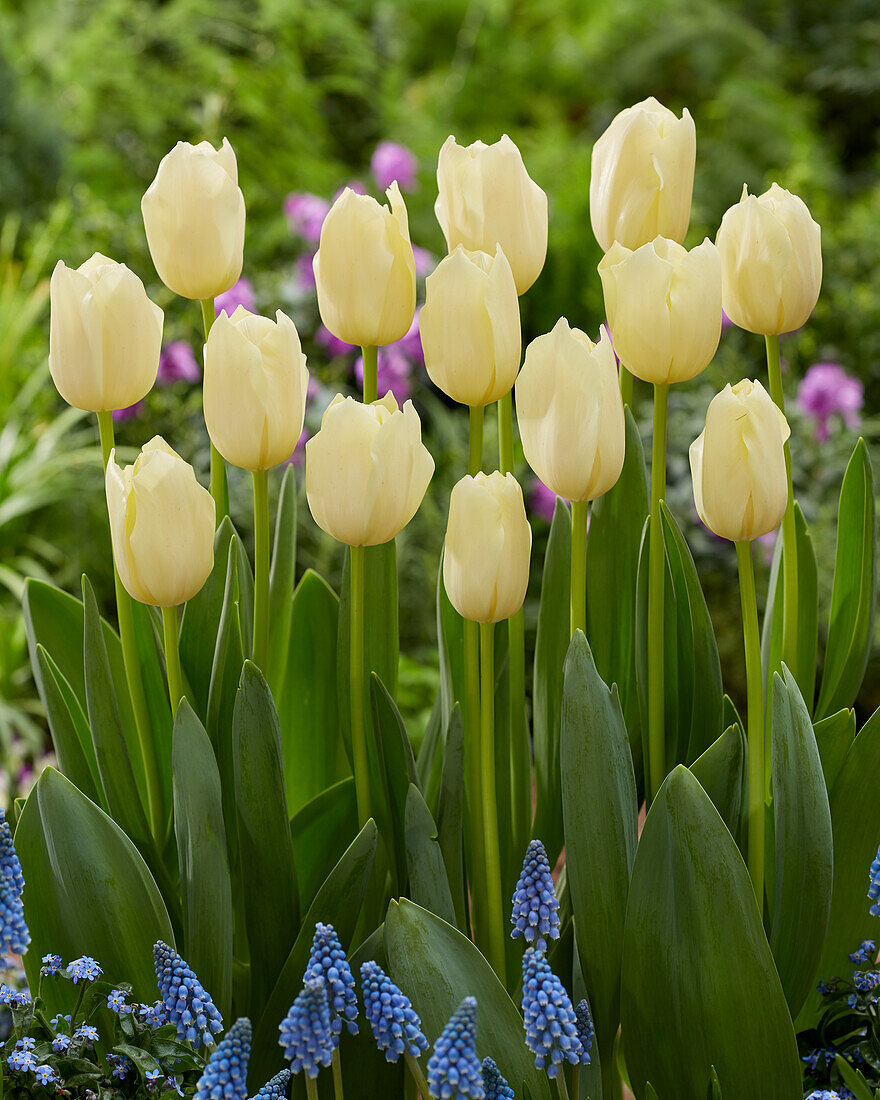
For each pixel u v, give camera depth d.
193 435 3.38
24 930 1.51
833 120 8.83
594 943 1.56
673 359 1.52
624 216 1.58
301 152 6.47
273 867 1.57
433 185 6.15
